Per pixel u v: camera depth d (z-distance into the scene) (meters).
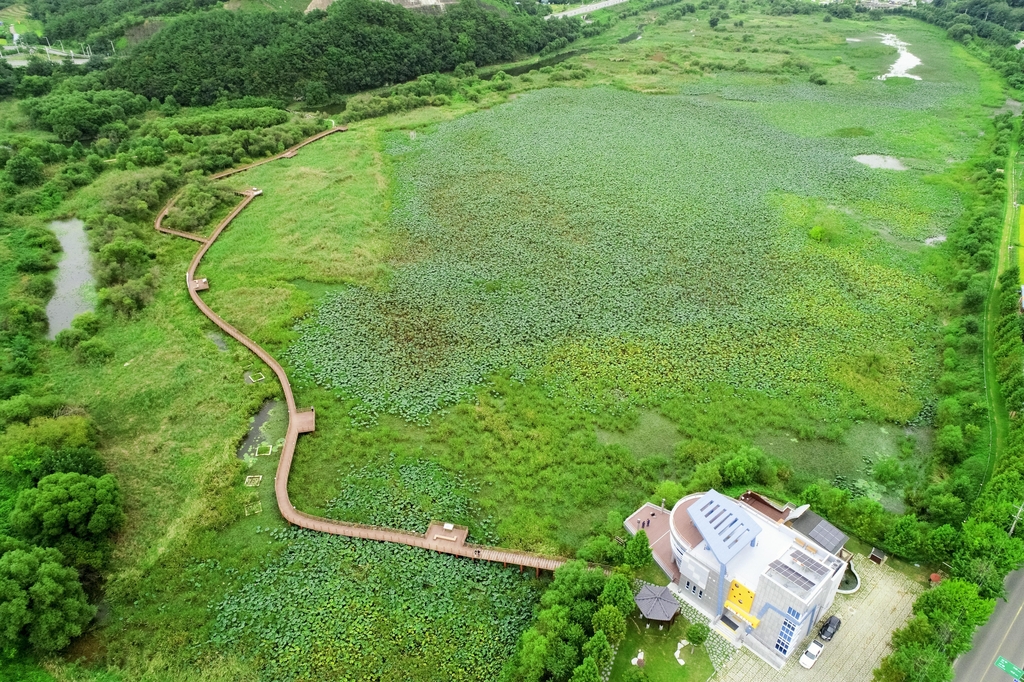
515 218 88.00
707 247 80.25
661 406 57.19
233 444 54.16
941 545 41.09
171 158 100.62
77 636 40.06
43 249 80.88
